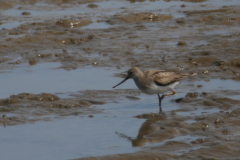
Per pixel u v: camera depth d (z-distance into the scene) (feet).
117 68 54.24
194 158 27.12
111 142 30.58
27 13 86.53
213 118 35.24
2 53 60.95
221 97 40.42
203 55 58.08
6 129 33.47
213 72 51.65
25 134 32.35
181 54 59.00
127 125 34.53
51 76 51.03
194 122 34.55
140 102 41.81
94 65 55.72
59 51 62.64
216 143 29.50
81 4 98.78
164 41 66.80
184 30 73.92
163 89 40.83
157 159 27.12
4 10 89.97
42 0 99.66
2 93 44.39
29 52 61.77
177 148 28.96
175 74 41.39
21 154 28.40
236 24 76.69
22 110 38.32
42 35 68.90
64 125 34.55
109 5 97.91
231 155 27.66
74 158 27.35
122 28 75.87
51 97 42.11
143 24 79.00
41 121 35.55
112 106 40.45
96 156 27.40
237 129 32.73
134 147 29.48
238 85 46.39
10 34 69.67
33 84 47.75
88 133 32.60
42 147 29.68
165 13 86.94
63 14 86.84
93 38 69.41
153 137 31.48
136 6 96.32
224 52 58.65
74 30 73.00
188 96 42.06
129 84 48.06
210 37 68.23
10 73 52.31
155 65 54.75
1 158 27.76
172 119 35.55
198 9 90.12
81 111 38.55
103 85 47.50
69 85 47.37
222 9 88.28
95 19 82.64
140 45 64.75
